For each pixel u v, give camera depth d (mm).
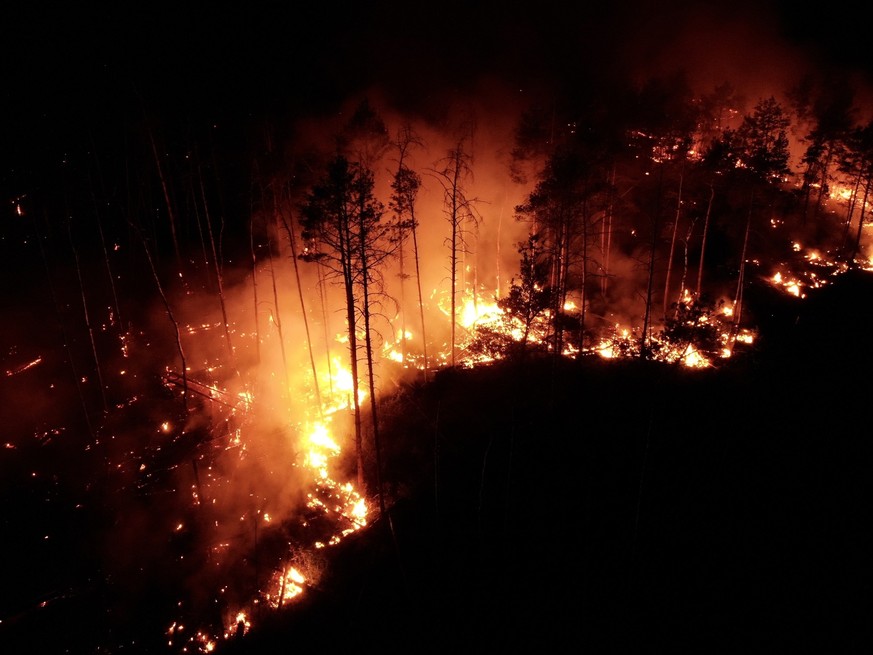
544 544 18594
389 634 16641
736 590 16031
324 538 21266
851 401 23297
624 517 19016
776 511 18391
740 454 21062
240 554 20641
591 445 22594
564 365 27641
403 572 18500
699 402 24406
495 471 22156
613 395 25156
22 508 21109
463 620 16594
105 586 19172
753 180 28719
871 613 14820
